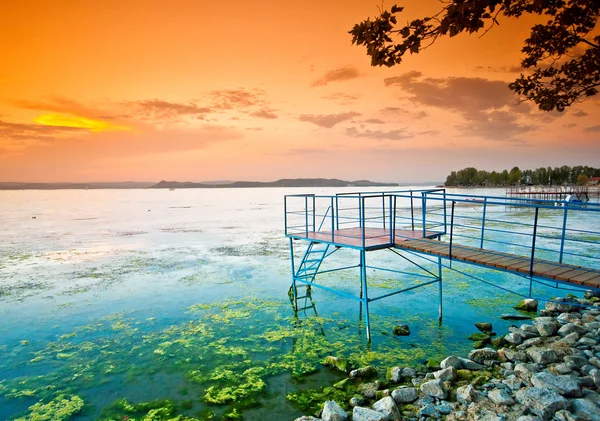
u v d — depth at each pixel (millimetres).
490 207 57469
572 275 6613
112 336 10336
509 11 7754
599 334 8734
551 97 9664
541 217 39406
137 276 17312
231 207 73812
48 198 144500
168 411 6719
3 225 41406
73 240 29281
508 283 14773
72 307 12922
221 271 17984
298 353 8945
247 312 12062
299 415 6473
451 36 5949
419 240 10312
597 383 6395
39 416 6730
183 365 8516
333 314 11688
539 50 8953
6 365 8742
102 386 7707
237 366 8383
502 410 5742
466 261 8086
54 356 9164
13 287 15648
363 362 8344
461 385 6898
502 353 8016
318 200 97125
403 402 6484
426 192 10727
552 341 8742
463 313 11484
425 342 9398
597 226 31453
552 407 5602
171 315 11945
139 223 42469
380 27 5949
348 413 6242
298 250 23406
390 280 15359
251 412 6602
